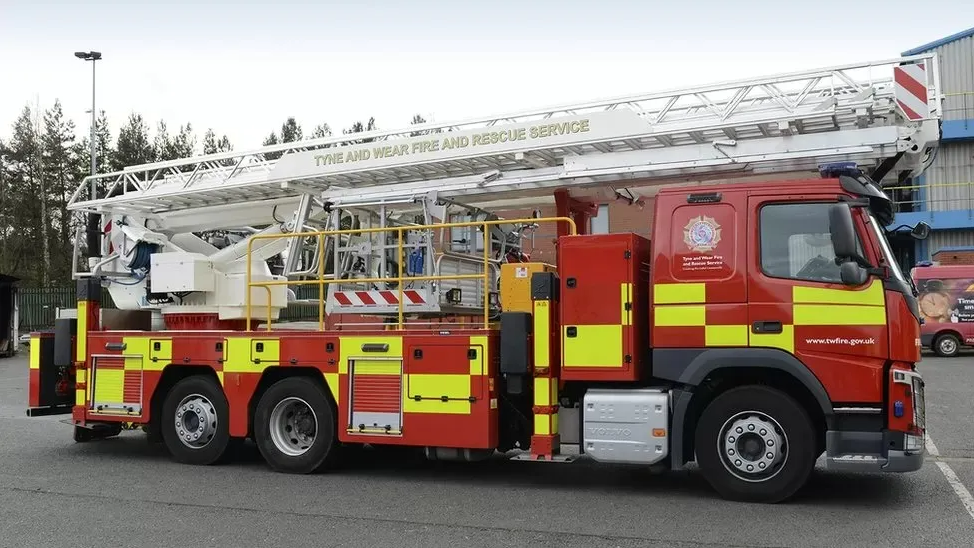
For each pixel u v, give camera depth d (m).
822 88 8.27
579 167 8.91
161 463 9.20
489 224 7.94
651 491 7.50
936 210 31.34
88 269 11.37
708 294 6.94
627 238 7.19
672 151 8.58
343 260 9.26
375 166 9.89
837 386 6.55
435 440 7.75
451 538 5.89
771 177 8.54
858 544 5.62
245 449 9.99
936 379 17.69
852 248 6.43
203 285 9.64
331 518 6.53
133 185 11.64
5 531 6.19
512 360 7.46
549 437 7.35
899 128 7.77
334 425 8.33
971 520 6.24
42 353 9.98
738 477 6.85
